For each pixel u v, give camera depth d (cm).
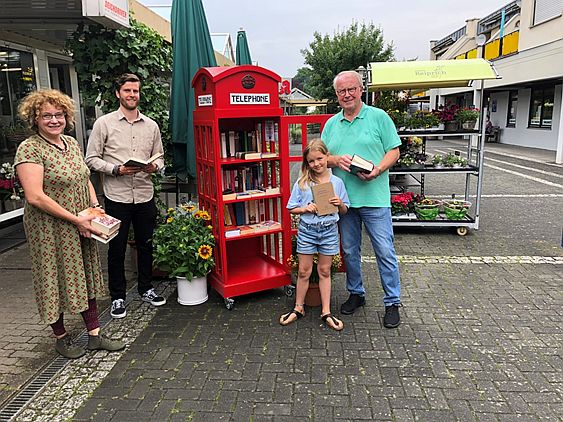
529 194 882
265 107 378
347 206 346
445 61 593
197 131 408
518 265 483
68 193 293
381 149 343
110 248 370
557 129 1694
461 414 251
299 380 285
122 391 279
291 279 411
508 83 1659
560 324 350
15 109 654
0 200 619
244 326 358
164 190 588
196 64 457
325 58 2627
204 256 382
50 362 314
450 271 470
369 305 392
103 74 479
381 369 295
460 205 617
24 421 254
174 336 344
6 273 487
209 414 256
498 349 316
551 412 252
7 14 457
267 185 432
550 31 1445
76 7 440
